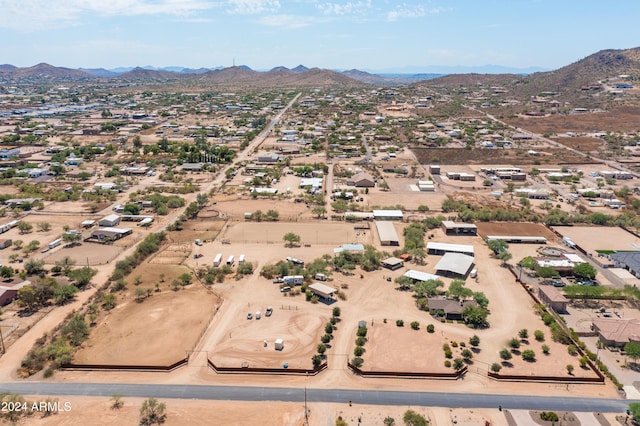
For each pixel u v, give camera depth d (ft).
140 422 222.07
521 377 254.68
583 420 224.53
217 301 341.21
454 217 538.47
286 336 295.69
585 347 280.72
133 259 402.52
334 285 367.25
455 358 272.10
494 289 363.15
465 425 222.07
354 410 231.71
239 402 236.63
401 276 366.84
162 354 276.41
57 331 298.76
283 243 457.27
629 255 420.77
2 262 404.98
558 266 388.37
